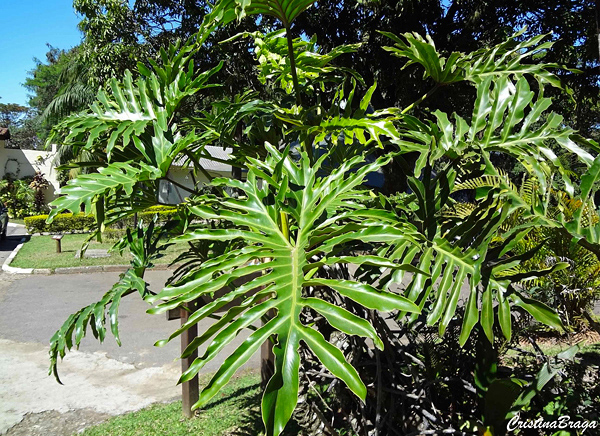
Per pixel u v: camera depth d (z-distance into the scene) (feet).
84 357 17.35
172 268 34.88
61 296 27.09
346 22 34.27
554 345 10.30
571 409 7.18
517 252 11.16
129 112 9.07
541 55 9.25
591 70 33.37
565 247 10.52
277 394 3.82
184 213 8.20
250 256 5.55
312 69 10.00
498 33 32.55
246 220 6.41
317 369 9.06
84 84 49.24
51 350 7.57
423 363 8.27
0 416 12.71
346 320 4.25
